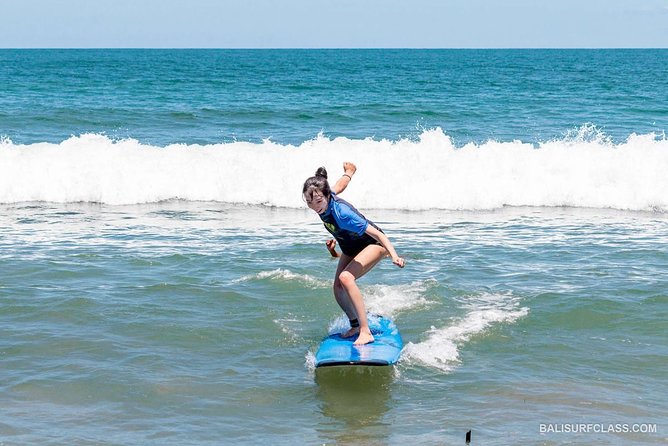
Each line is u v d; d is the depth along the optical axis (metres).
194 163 20.00
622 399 7.84
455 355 9.08
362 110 38.59
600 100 46.84
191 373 8.47
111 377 8.26
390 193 18.55
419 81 71.31
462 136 29.30
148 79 72.50
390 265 12.95
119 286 11.42
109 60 167.38
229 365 8.74
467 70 106.31
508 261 13.15
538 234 15.34
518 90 56.88
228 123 33.38
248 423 7.32
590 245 14.32
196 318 10.18
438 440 6.95
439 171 19.58
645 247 14.10
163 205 18.44
